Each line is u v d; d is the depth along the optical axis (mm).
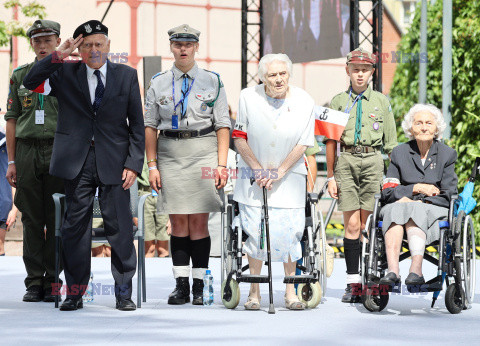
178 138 13359
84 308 12828
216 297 14430
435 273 18875
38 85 12234
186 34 13211
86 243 12578
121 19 42781
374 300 12930
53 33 13531
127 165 12469
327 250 14711
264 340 9906
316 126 14352
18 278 17562
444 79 28062
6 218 15609
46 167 13461
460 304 12648
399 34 44750
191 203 13305
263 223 12602
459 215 12273
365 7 45781
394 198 12820
